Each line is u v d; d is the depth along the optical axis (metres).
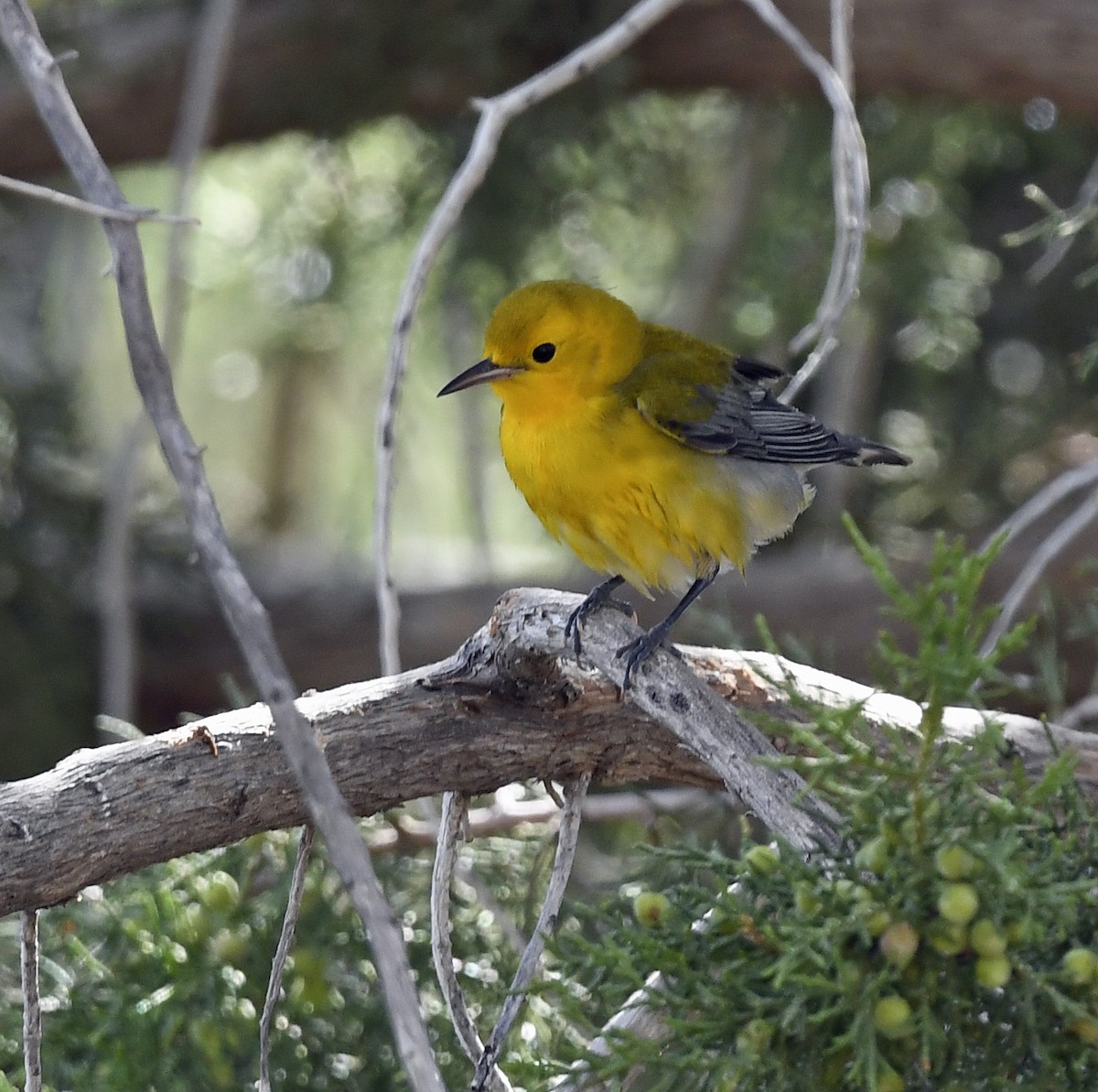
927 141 15.41
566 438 9.54
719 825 10.06
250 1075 8.57
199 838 7.12
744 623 16.38
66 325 17.08
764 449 9.94
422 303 16.41
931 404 16.23
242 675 17.42
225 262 18.33
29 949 6.86
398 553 20.12
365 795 7.48
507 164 15.26
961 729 7.77
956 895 5.23
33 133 16.02
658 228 17.23
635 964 5.90
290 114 15.69
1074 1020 5.42
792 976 5.22
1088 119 14.78
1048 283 16.03
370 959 8.80
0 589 15.57
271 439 20.12
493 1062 6.60
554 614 7.49
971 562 5.14
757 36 14.95
